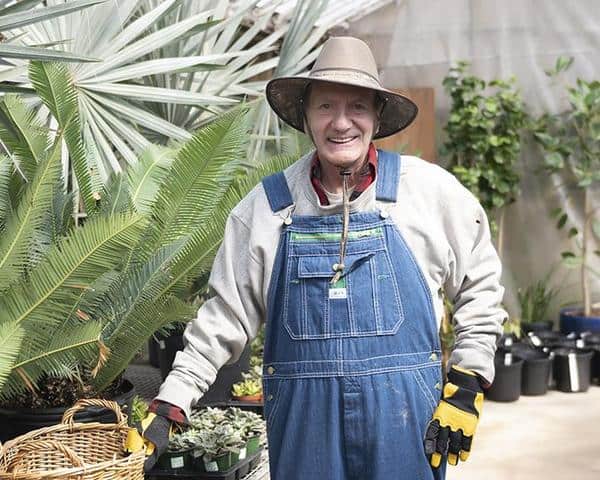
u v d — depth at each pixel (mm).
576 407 5414
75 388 2898
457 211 1978
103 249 2447
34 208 2498
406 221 1954
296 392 1918
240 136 3023
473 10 6504
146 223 2518
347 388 1888
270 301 1967
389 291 1914
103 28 3453
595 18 6336
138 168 3312
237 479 3172
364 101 1934
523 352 5809
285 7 5469
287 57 4465
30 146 2973
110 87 3400
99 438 2336
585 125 6285
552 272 6629
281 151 4348
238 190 3285
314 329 1914
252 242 1990
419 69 6609
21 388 2703
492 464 4305
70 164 3381
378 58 6656
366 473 1905
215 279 2033
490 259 2033
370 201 1969
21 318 2477
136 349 2934
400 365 1907
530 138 6566
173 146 3725
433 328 1956
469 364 1948
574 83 6398
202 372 1985
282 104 2107
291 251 1950
